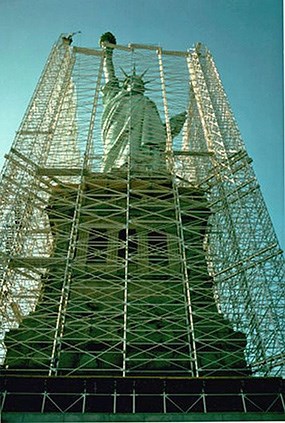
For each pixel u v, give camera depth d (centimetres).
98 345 3866
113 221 4734
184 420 3056
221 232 4922
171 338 3909
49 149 5684
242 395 3288
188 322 4019
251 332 4012
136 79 6569
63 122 6575
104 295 4159
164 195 5103
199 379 3272
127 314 4050
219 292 4562
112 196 5041
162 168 5512
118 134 5916
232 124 5781
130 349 3834
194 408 3281
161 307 4134
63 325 3850
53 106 6381
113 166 5628
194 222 4966
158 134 5934
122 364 3734
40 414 3055
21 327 3938
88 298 4103
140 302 4159
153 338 3906
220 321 4022
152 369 3706
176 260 4400
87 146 5594
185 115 6469
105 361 3675
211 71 6706
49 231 4778
